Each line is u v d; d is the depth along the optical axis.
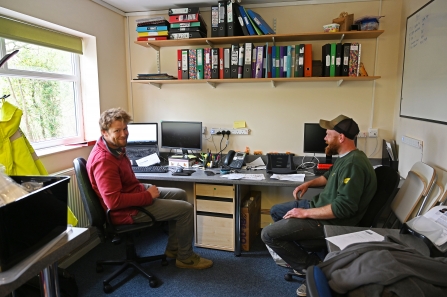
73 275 2.28
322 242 2.12
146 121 3.58
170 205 2.38
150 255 2.82
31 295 1.92
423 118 2.30
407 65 2.64
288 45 3.07
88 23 2.91
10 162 2.10
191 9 2.98
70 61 3.01
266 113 3.25
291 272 2.48
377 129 3.03
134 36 3.46
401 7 2.84
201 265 2.57
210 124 3.40
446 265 0.95
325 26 2.79
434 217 1.49
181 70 3.15
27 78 2.57
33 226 1.13
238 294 2.26
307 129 2.96
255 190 3.37
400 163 2.80
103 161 2.15
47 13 2.46
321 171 2.83
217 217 2.82
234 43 3.18
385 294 0.87
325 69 2.85
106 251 2.91
